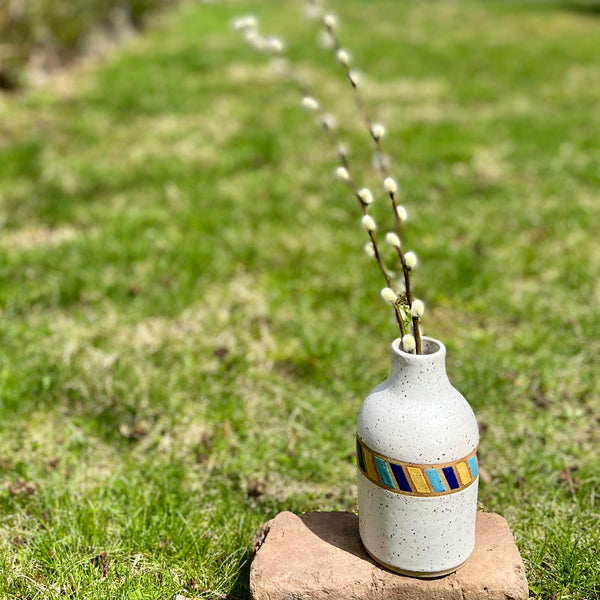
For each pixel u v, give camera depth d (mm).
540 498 803
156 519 769
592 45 3633
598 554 710
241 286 1273
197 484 841
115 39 3672
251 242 1437
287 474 859
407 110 2395
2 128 2176
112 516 779
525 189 1711
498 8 5219
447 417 583
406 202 1638
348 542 655
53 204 1605
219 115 2330
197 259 1353
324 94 2617
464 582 607
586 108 2414
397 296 621
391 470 583
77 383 992
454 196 1670
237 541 742
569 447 885
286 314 1188
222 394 988
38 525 763
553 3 5414
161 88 2672
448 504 585
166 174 1802
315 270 1334
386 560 612
